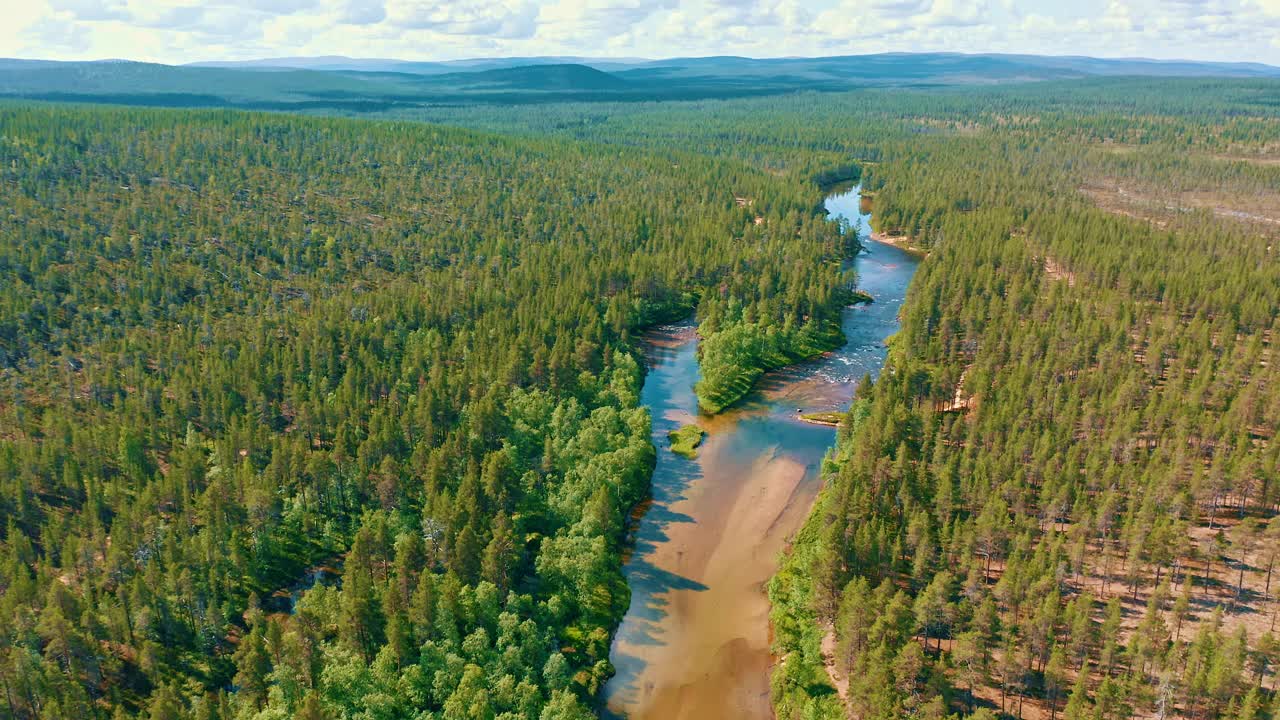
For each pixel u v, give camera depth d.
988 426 137.62
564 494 130.50
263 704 93.94
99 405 155.38
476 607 103.75
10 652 93.75
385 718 90.19
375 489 130.75
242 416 151.50
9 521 119.69
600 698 101.44
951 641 101.44
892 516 120.75
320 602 106.31
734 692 102.94
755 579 122.56
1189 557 113.38
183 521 121.12
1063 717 89.31
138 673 101.19
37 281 199.00
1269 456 122.88
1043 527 120.19
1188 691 85.88
